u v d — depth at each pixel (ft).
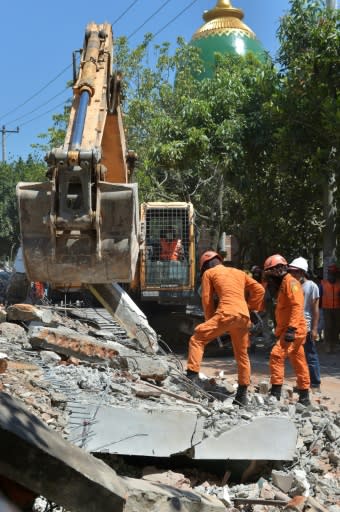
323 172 59.31
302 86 60.49
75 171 25.85
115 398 23.93
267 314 61.77
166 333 60.64
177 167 72.08
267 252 81.61
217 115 71.15
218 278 29.76
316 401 35.81
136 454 22.56
